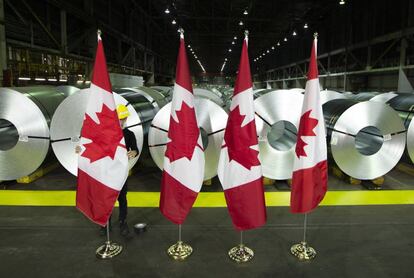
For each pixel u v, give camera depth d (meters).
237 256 3.86
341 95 9.60
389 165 6.18
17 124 5.84
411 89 16.03
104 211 3.72
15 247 4.10
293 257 3.90
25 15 11.45
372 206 5.36
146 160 7.57
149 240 4.29
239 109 3.62
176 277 3.54
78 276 3.54
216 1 23.89
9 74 9.48
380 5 18.33
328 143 6.70
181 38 3.61
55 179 6.60
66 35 13.97
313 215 5.03
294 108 5.92
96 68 3.60
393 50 17.64
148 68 31.70
